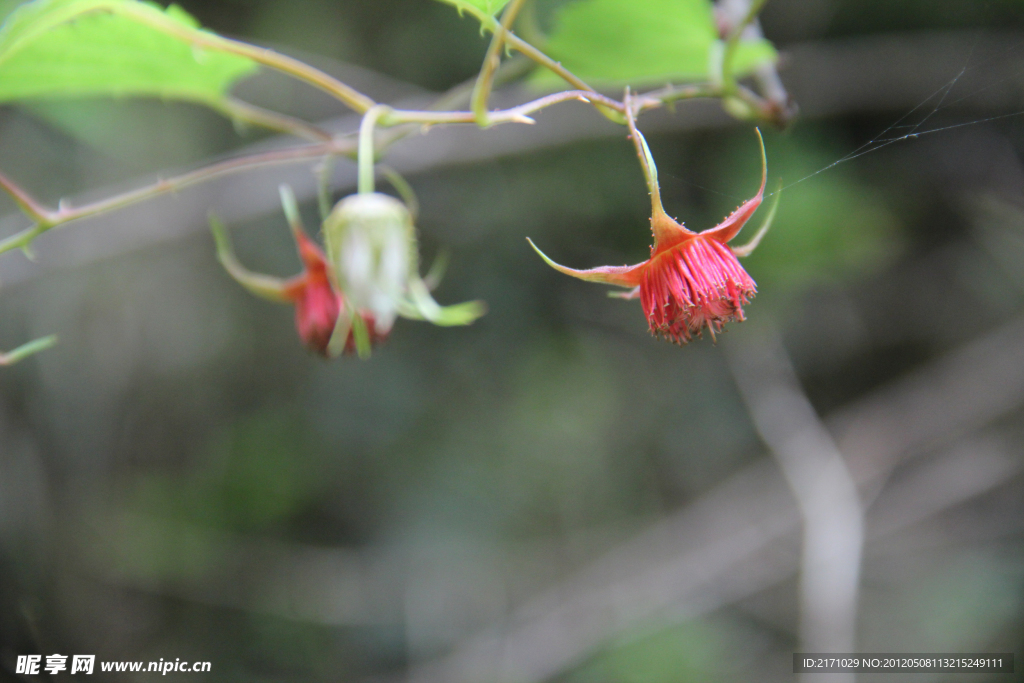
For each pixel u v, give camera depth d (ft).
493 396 18.97
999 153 16.49
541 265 18.03
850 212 15.47
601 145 16.84
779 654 18.51
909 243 17.48
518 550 19.27
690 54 8.27
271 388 18.67
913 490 18.83
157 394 17.63
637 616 18.33
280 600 18.49
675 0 7.52
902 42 15.84
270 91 15.88
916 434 17.90
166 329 17.43
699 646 18.01
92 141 13.29
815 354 19.39
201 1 15.25
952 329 18.57
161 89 7.62
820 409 19.49
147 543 17.43
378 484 19.12
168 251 17.13
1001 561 17.76
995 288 17.61
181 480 18.19
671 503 19.80
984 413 17.60
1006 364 17.62
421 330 18.56
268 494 18.69
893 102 15.89
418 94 15.80
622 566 18.97
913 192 16.90
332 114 15.89
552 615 18.40
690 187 16.71
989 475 18.17
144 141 14.96
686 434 19.89
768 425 15.74
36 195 14.46
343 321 7.22
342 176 14.76
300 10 15.79
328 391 18.71
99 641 16.72
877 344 19.12
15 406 15.65
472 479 19.15
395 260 5.73
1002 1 14.75
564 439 19.26
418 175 17.37
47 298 16.01
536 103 5.78
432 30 15.89
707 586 18.78
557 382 18.93
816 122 16.22
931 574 18.45
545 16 8.97
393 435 18.83
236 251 17.37
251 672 18.12
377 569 18.90
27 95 7.33
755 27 8.63
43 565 15.83
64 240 14.17
